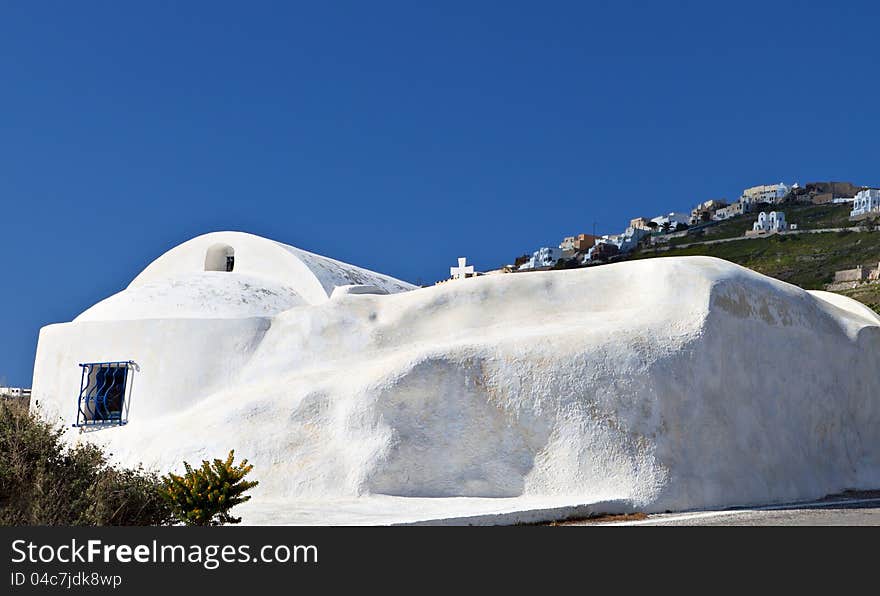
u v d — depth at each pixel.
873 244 86.50
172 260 23.97
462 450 14.32
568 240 122.25
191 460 14.85
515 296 16.73
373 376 14.93
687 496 13.65
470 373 14.72
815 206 112.62
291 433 14.80
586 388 14.30
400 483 14.02
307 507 12.83
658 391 14.24
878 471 17.75
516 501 13.27
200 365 17.56
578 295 16.66
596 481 13.63
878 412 18.45
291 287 21.64
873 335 18.55
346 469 14.16
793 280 83.56
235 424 15.14
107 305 19.86
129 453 15.68
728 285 15.83
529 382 14.50
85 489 9.78
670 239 112.00
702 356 14.83
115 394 18.28
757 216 111.94
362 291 18.64
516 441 14.30
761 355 16.02
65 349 18.72
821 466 16.64
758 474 14.98
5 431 10.01
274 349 17.42
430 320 16.81
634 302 16.23
